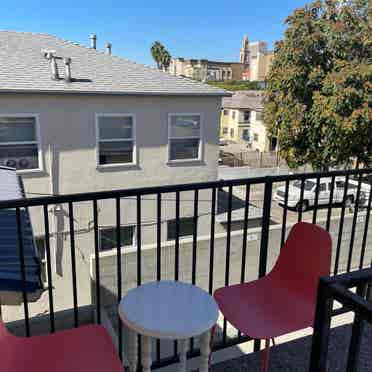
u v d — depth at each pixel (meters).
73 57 8.97
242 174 17.84
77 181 8.05
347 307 0.79
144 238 8.89
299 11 10.48
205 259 5.47
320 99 10.12
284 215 1.96
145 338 1.20
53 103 7.39
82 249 8.25
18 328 4.54
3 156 7.25
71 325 4.82
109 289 5.09
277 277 1.78
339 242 2.21
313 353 0.89
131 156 8.48
